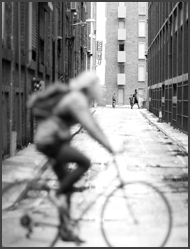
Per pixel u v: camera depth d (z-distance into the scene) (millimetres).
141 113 57188
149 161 16953
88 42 68875
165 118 41094
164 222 8023
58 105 6098
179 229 7934
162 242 6719
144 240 7234
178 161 17000
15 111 18516
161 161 16969
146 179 12992
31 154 17547
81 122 5984
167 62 43219
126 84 84562
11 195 8227
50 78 28594
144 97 84312
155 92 54500
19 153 17812
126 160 17188
